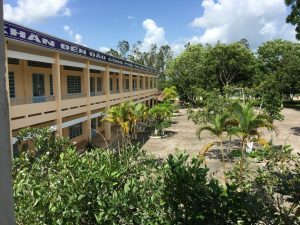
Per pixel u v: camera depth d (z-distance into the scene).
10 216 1.49
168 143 24.92
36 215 4.07
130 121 18.83
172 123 35.59
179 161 4.32
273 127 13.84
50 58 15.24
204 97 23.22
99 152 5.64
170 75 54.19
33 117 13.73
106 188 4.44
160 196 4.18
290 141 24.36
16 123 12.48
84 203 4.25
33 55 13.80
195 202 4.00
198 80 49.84
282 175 4.07
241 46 49.31
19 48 12.86
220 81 51.09
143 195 4.30
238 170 6.53
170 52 101.81
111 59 24.08
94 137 25.08
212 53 49.16
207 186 4.08
